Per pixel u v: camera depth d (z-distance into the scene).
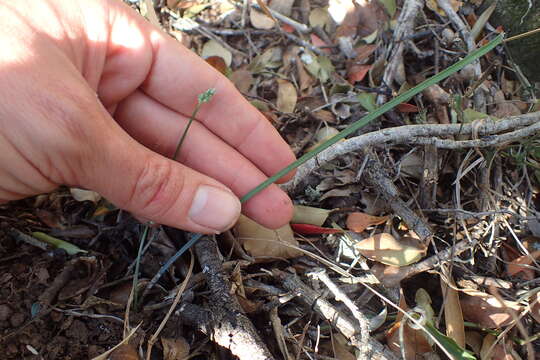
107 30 0.17
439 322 0.18
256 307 0.17
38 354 0.16
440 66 0.24
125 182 0.14
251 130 0.19
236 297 0.16
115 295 0.17
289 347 0.16
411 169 0.21
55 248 0.18
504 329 0.17
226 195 0.15
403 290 0.19
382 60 0.24
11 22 0.14
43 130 0.13
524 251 0.19
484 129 0.19
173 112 0.19
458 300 0.17
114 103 0.18
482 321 0.17
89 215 0.19
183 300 0.16
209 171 0.19
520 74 0.23
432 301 0.18
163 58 0.18
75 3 0.16
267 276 0.18
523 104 0.23
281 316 0.17
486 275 0.19
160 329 0.16
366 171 0.19
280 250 0.18
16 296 0.16
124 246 0.18
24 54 0.13
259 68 0.25
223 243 0.19
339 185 0.20
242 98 0.19
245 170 0.19
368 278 0.18
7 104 0.13
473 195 0.20
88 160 0.13
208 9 0.26
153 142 0.19
